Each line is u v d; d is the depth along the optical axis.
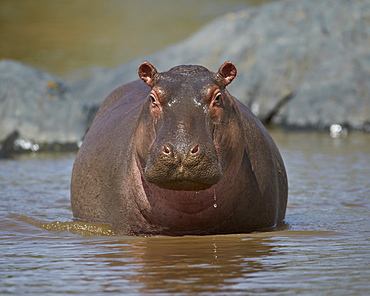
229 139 27.06
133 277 23.09
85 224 31.78
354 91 72.44
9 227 32.44
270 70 77.81
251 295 20.91
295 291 21.23
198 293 21.19
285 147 59.28
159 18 156.25
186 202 27.84
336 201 37.97
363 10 78.75
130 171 29.42
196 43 84.25
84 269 24.30
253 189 29.66
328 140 64.12
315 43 77.81
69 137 60.53
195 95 26.41
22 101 61.25
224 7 174.12
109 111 35.91
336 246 27.44
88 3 180.75
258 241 28.28
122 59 106.62
